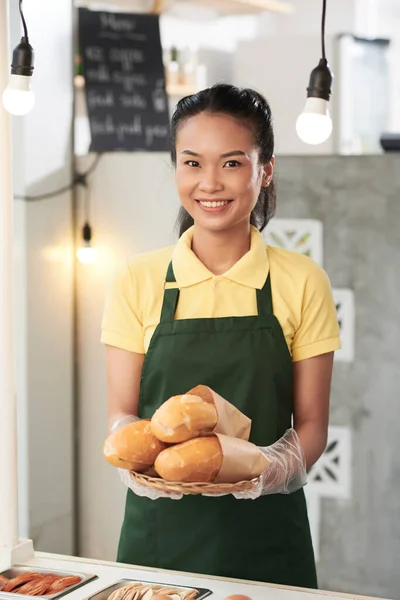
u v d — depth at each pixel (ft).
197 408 5.52
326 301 6.81
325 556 12.19
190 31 18.31
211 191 6.23
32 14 12.37
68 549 13.41
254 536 6.59
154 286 6.82
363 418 11.93
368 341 11.85
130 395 6.88
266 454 5.87
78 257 13.07
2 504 6.00
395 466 11.84
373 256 11.76
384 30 19.66
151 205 12.87
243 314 6.69
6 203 6.04
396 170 11.60
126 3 16.49
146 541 6.72
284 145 15.94
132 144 14.19
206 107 6.27
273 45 15.90
